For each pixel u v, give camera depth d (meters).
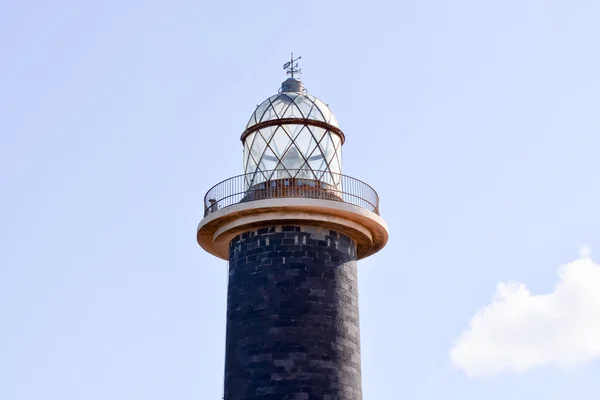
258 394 31.56
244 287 33.34
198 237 35.47
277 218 33.38
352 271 34.41
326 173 35.09
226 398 32.50
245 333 32.62
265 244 33.53
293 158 34.94
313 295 32.84
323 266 33.44
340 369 32.34
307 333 32.25
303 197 33.41
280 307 32.50
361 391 33.09
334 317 32.94
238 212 33.38
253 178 35.12
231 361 32.72
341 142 36.75
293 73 38.03
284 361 31.80
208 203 34.97
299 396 31.39
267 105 36.28
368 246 36.22
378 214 35.22
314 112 35.84
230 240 35.19
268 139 35.47
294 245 33.34
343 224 33.97
